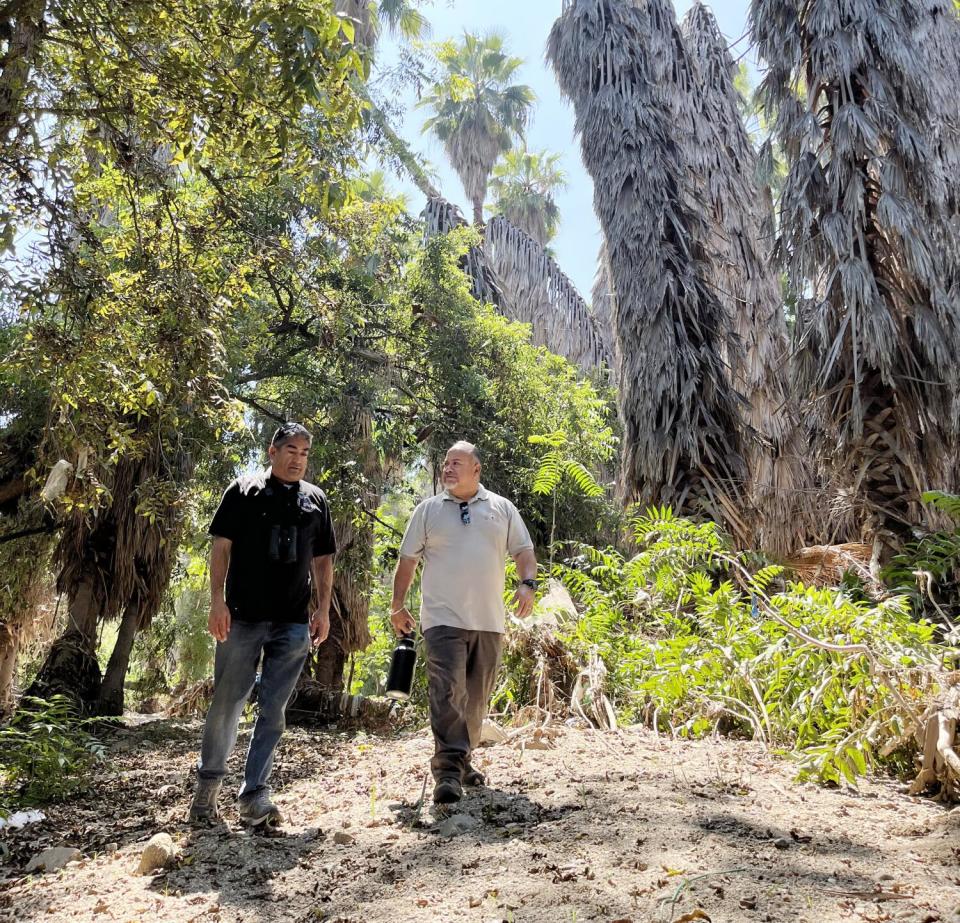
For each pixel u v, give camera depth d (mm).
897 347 7484
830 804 3158
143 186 6148
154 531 9211
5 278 4684
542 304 18094
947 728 3295
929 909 2094
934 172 7781
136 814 3926
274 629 3477
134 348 5129
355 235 9273
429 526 3684
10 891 2863
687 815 2959
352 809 3518
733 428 9312
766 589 8000
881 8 8055
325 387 10094
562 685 5648
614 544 11297
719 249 11672
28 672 12328
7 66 4520
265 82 4723
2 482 8555
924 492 6801
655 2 12195
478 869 2598
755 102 8898
